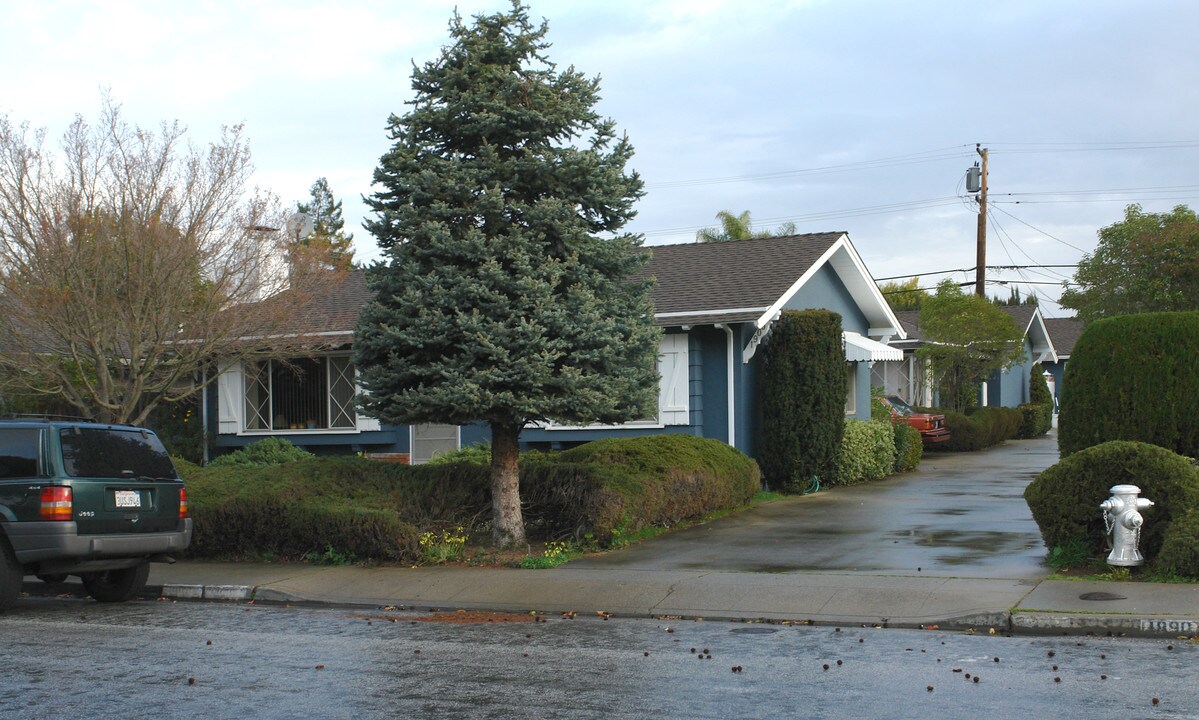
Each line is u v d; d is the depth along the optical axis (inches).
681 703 277.9
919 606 399.9
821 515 660.1
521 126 523.2
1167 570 418.9
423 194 511.8
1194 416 517.0
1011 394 1701.5
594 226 549.3
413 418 518.0
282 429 883.4
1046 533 466.9
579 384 503.5
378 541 515.5
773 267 829.8
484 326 502.3
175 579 499.5
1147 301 1225.4
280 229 725.9
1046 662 320.2
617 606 424.8
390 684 304.3
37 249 599.2
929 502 716.7
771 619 399.2
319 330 796.0
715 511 658.2
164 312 625.3
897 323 1027.9
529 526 581.3
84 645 367.2
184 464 649.0
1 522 426.6
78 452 438.3
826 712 267.0
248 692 297.0
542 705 278.1
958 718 260.1
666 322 768.9
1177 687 286.5
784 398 776.9
